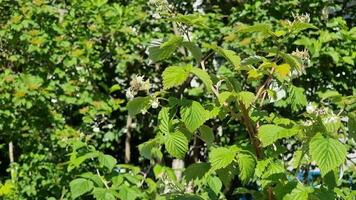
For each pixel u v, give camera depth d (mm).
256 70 2584
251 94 2465
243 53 5527
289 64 2631
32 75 5652
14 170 5340
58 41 5688
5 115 5457
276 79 2674
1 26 5758
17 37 5688
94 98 5734
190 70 2428
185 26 3053
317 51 5293
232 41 5594
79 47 5785
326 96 2602
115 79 6391
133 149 6582
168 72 2418
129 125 6375
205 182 3080
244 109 2510
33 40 5523
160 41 2648
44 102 5562
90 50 5773
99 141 6086
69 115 6070
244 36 5551
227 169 2625
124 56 5941
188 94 5641
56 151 5492
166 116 2467
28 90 5344
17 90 5398
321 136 2275
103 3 6051
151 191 3211
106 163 2963
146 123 6410
